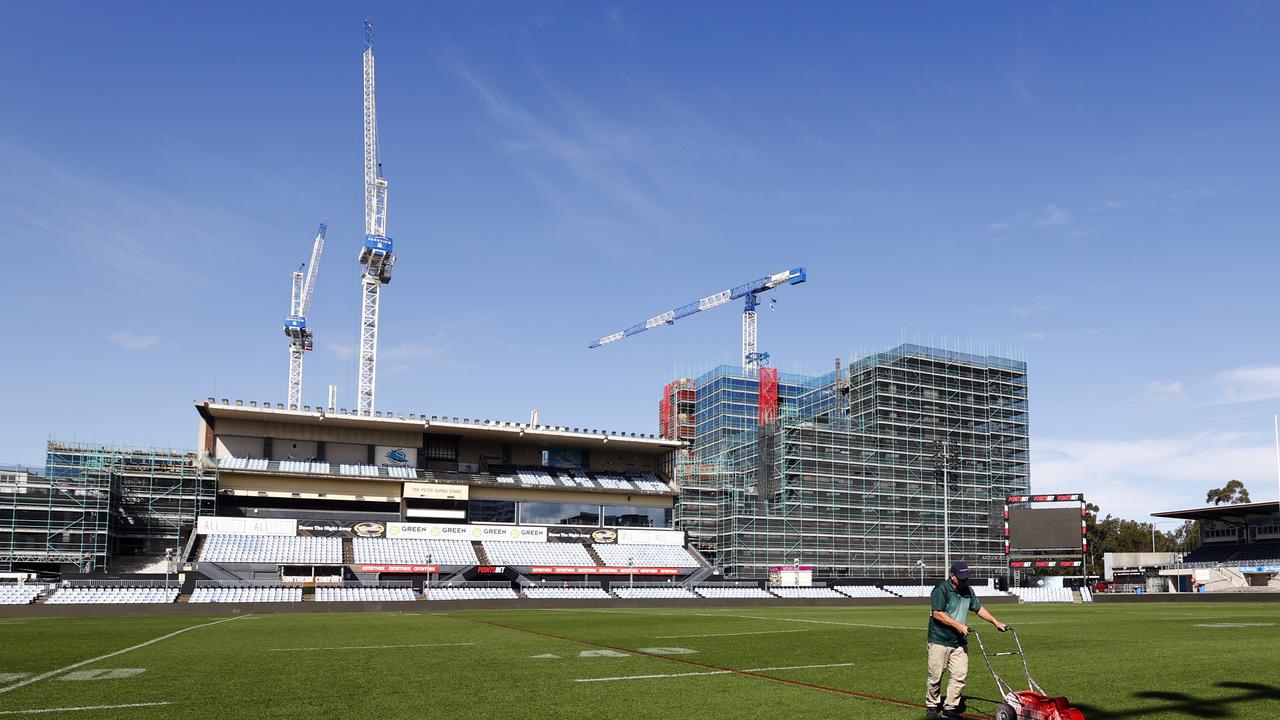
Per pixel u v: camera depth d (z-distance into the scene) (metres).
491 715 19.17
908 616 67.44
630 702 20.91
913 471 146.50
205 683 24.53
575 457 139.50
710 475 142.38
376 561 109.88
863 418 148.88
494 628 50.69
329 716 19.09
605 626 52.47
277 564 103.88
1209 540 163.50
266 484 117.94
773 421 147.50
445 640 40.72
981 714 19.22
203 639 42.16
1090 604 99.44
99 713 19.58
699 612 76.19
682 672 26.84
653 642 39.00
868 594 116.00
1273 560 143.38
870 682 24.36
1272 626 50.38
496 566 113.56
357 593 91.69
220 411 117.31
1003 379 158.00
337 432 125.50
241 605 77.94
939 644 18.78
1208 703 20.45
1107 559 174.50
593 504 131.00
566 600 91.44
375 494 121.06
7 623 59.47
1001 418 155.62
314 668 28.30
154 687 23.78
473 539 120.81
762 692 22.48
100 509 104.00
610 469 141.50
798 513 138.25
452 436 132.00
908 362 150.38
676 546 130.75
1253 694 21.77
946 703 18.69
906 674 26.19
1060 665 28.27
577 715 19.16
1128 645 36.44
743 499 141.38
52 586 85.19
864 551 140.88
